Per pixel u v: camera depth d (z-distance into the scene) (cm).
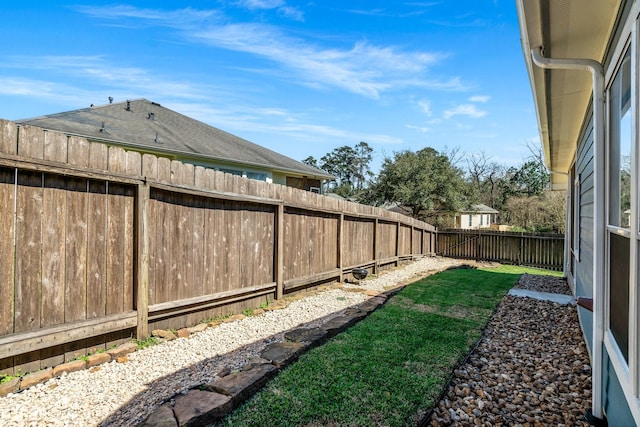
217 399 237
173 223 384
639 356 167
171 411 222
